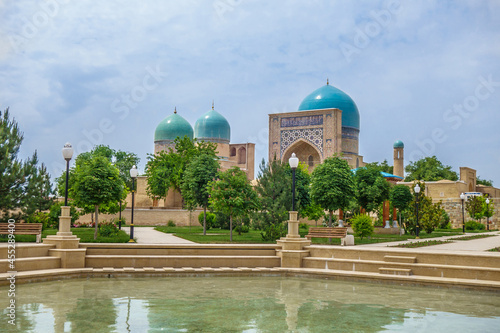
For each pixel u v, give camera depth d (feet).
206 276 46.21
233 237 69.92
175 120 177.06
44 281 41.34
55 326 25.59
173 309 30.40
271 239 63.82
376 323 27.12
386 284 42.27
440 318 28.48
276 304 32.48
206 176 82.89
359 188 94.89
